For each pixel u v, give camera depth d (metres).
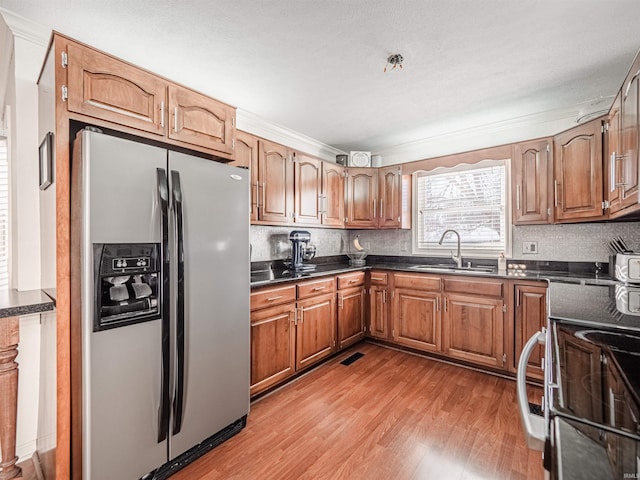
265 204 2.77
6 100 2.15
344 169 3.70
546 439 0.52
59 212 1.40
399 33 1.76
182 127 1.81
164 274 1.53
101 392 1.34
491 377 2.66
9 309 1.33
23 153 1.77
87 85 1.47
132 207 1.43
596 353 0.88
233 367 1.90
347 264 3.98
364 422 2.02
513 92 2.48
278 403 2.25
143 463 1.48
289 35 1.78
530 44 1.86
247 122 2.97
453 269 3.14
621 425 0.53
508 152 2.90
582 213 2.42
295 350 2.59
